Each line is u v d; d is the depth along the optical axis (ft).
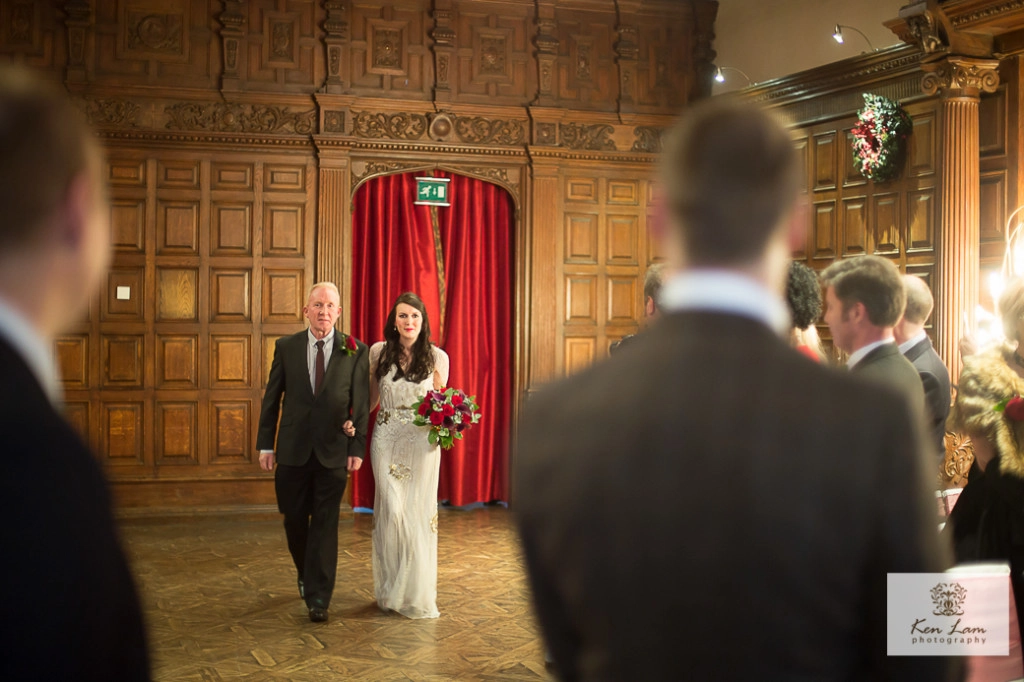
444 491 29.91
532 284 30.01
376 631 16.66
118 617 2.93
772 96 28.30
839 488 3.00
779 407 3.08
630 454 3.12
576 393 3.36
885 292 8.84
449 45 29.32
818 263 26.81
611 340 30.89
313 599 17.17
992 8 20.17
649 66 30.99
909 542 3.02
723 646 2.98
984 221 22.13
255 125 28.07
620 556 3.08
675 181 3.38
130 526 26.61
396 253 29.48
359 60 28.84
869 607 3.11
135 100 27.30
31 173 2.99
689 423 3.09
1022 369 8.94
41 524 2.72
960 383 8.68
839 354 24.36
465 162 29.66
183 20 27.63
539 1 29.94
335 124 28.50
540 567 3.31
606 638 3.12
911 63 23.39
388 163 29.07
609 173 30.86
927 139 23.13
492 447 30.22
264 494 28.17
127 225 27.35
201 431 27.81
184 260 27.71
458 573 21.22
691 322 3.28
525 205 30.12
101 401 27.22
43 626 2.67
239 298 28.09
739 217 3.25
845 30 26.11
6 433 2.77
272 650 15.56
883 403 3.14
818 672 3.02
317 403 17.17
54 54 26.84
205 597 18.98
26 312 3.05
